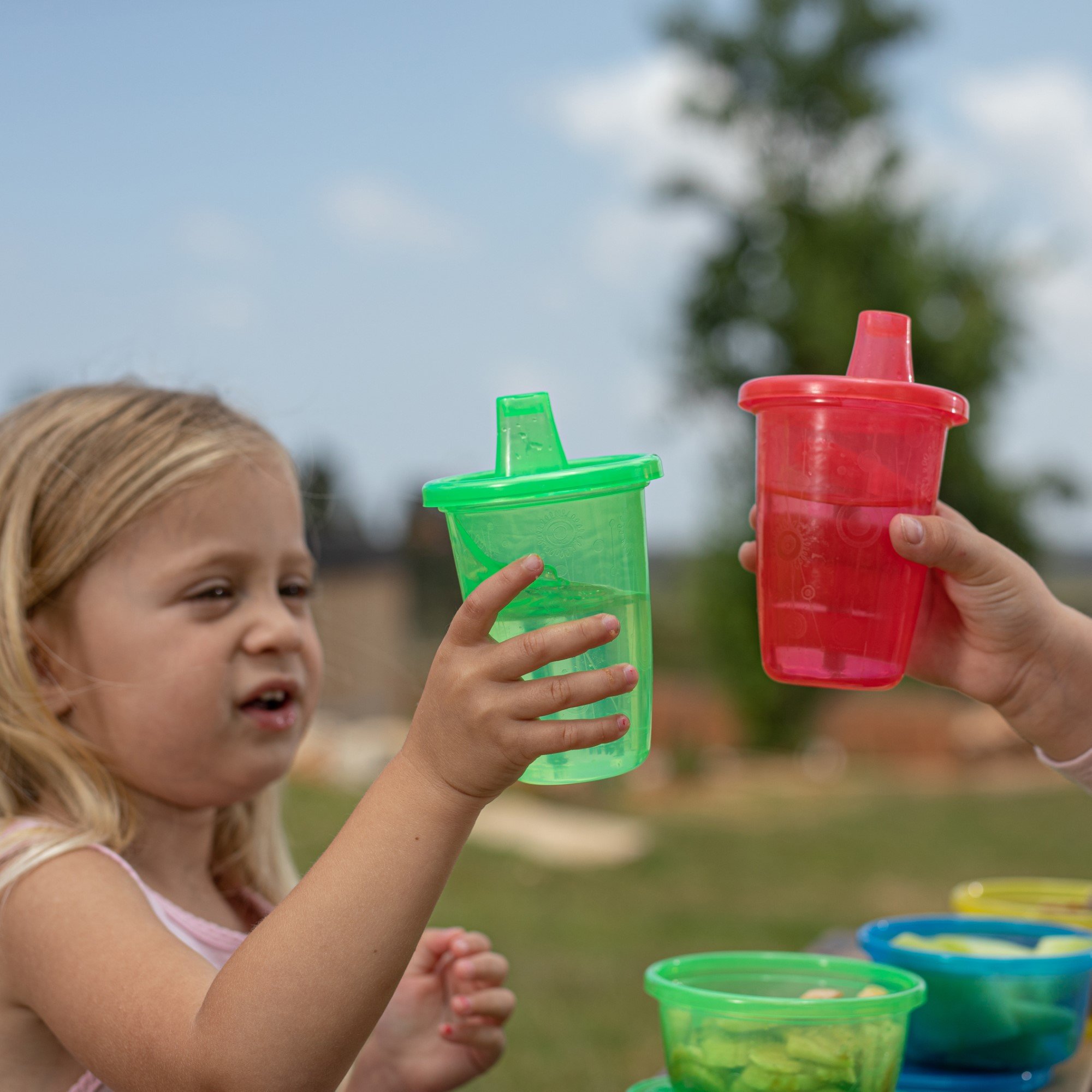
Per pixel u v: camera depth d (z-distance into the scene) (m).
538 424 1.10
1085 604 17.69
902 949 1.55
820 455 1.15
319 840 6.73
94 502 1.53
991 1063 1.51
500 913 6.68
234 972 1.11
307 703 1.62
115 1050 1.19
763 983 1.47
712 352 19.69
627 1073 4.25
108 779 1.52
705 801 12.12
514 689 1.03
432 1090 1.63
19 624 1.53
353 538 11.81
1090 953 1.55
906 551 1.15
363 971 1.08
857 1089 1.24
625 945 6.04
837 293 18.84
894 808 11.44
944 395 1.17
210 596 1.54
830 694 17.86
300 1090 1.09
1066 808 11.19
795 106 19.94
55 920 1.30
